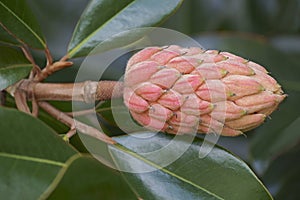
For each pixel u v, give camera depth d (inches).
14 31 20.0
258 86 18.7
